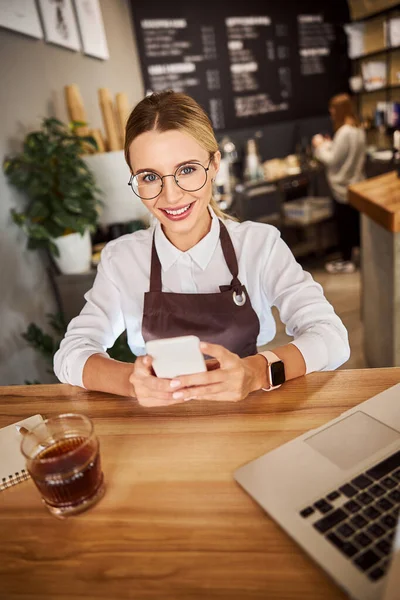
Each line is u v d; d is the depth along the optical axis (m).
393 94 4.61
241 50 4.56
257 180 4.20
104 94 2.73
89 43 3.23
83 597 0.57
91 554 0.63
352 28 4.72
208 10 4.30
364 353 2.80
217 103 4.59
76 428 0.77
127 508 0.69
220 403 0.91
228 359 0.84
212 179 1.10
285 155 5.11
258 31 4.61
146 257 1.26
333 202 4.30
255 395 0.92
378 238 2.28
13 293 2.39
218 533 0.63
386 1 4.23
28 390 1.05
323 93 5.17
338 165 4.01
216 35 4.40
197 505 0.68
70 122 2.76
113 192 2.51
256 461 0.74
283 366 0.92
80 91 3.13
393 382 0.91
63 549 0.64
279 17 4.68
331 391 0.90
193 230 1.16
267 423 0.83
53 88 2.82
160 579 0.58
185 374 0.83
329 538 0.58
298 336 1.12
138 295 1.27
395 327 2.20
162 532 0.64
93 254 2.74
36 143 2.32
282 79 4.87
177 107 1.00
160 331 1.14
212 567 0.58
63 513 0.69
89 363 1.02
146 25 4.05
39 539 0.66
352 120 3.92
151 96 1.05
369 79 4.71
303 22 4.83
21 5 2.51
